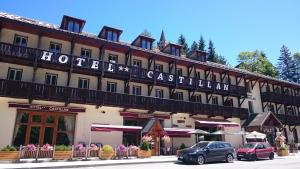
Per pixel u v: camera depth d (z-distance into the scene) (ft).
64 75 78.89
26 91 67.41
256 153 76.23
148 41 98.37
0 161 55.42
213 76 111.04
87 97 75.87
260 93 129.08
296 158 83.97
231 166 58.23
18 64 72.43
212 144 67.00
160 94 97.19
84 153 65.62
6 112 67.36
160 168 52.29
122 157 70.23
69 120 76.38
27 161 57.36
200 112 98.53
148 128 78.64
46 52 71.92
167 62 99.91
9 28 72.02
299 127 140.15
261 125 106.11
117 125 78.13
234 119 112.88
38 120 71.72
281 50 253.85
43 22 85.97
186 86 96.48
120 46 83.97
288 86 140.26
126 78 85.35
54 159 60.75
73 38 78.02
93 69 78.59
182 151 64.75
